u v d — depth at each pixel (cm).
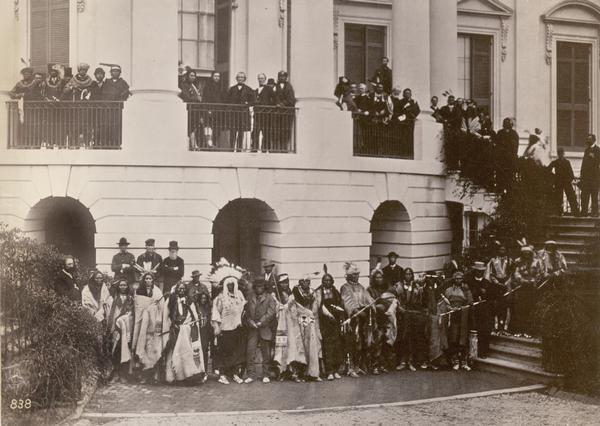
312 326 1583
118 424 1284
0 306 1305
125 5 2195
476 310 1728
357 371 1650
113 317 1557
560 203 2169
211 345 1598
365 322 1653
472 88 2772
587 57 2839
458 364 1722
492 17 2772
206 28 2402
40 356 1280
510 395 1503
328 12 2072
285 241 1997
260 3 2384
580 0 2808
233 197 1952
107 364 1545
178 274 1777
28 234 1917
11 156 1912
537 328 1658
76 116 1934
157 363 1539
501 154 2217
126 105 1914
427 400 1451
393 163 2150
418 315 1714
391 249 2231
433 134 2273
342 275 2061
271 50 2400
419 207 2214
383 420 1329
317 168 2025
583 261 1834
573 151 2817
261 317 1574
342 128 2059
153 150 1905
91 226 2034
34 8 2270
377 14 2636
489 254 2061
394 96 2212
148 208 1908
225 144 2025
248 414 1348
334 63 2586
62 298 1380
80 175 1903
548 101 2805
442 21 2494
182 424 1288
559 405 1438
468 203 2252
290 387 1535
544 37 2802
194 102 1989
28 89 1952
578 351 1542
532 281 1756
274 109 2023
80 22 2242
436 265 2267
